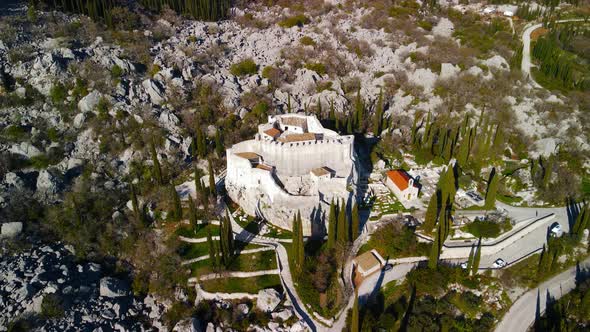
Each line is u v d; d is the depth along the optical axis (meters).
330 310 74.94
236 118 120.00
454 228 89.75
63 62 118.06
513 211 96.44
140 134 109.56
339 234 81.88
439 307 75.94
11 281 78.81
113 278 84.12
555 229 90.38
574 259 86.12
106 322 76.81
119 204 99.81
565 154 111.75
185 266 84.44
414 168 108.56
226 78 129.50
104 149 107.31
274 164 95.12
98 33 134.25
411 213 93.00
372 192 99.56
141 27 145.38
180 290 82.00
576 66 141.00
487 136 110.19
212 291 79.88
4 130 105.69
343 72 140.50
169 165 106.75
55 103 112.62
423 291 78.38
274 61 141.88
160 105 118.44
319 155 95.06
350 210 90.31
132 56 128.75
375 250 85.06
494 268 82.56
